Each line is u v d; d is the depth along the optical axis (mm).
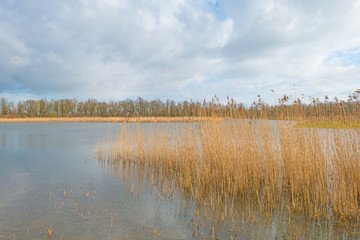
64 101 76125
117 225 5043
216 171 7613
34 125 39438
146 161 10898
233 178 7527
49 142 18359
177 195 6871
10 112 67000
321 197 5723
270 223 5152
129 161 11539
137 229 4891
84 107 79125
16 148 15555
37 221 5184
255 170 7055
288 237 4562
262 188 7113
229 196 6801
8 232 4676
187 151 8836
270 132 7375
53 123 45594
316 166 6402
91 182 8109
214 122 8352
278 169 7266
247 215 5547
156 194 6949
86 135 23328
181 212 5738
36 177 8727
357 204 5258
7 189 7359
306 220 5273
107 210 5809
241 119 7746
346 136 5902
